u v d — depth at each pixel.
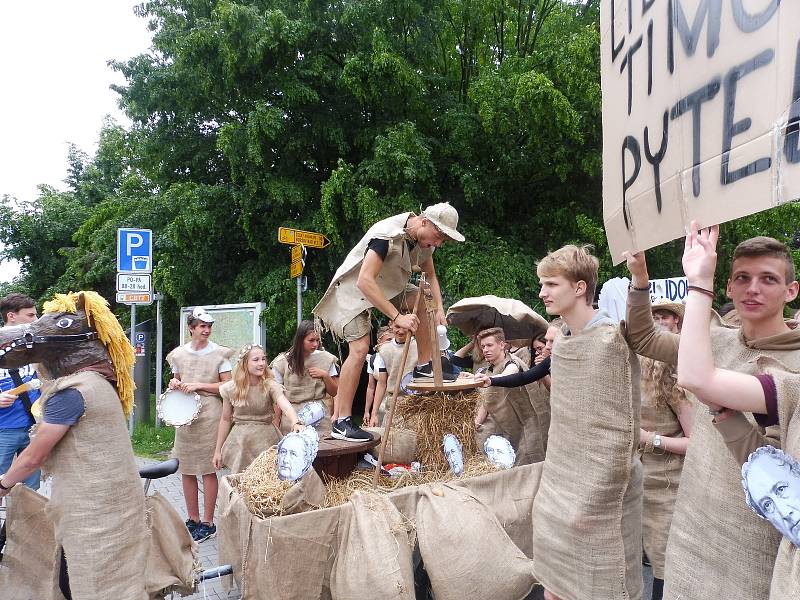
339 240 9.49
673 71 1.71
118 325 2.63
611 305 5.16
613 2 2.21
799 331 1.82
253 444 4.46
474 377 3.50
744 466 1.43
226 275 12.23
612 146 2.21
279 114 9.63
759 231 9.48
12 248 20.92
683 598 1.87
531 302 9.88
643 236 1.94
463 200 10.64
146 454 8.01
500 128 9.61
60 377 2.54
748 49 1.36
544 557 2.51
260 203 10.70
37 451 2.36
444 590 2.83
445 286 9.28
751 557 1.72
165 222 12.13
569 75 9.29
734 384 1.54
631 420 2.27
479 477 3.30
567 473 2.42
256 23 9.64
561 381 2.46
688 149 1.62
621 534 2.32
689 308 1.61
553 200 10.90
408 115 10.62
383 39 9.59
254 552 2.81
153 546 2.74
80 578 2.37
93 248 14.30
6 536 2.75
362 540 2.81
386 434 3.23
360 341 3.51
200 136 11.87
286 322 10.16
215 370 5.12
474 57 12.12
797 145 1.18
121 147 13.63
